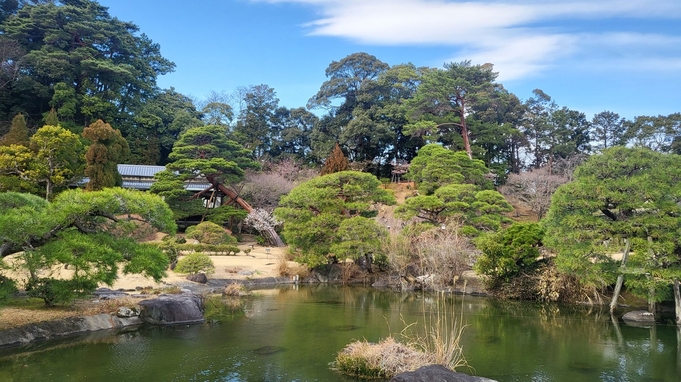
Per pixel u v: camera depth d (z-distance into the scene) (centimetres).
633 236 1514
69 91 4456
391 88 5197
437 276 2078
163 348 1075
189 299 1423
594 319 1535
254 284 2181
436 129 4209
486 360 1048
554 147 4862
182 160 3494
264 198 3859
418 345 1117
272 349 1081
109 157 3031
